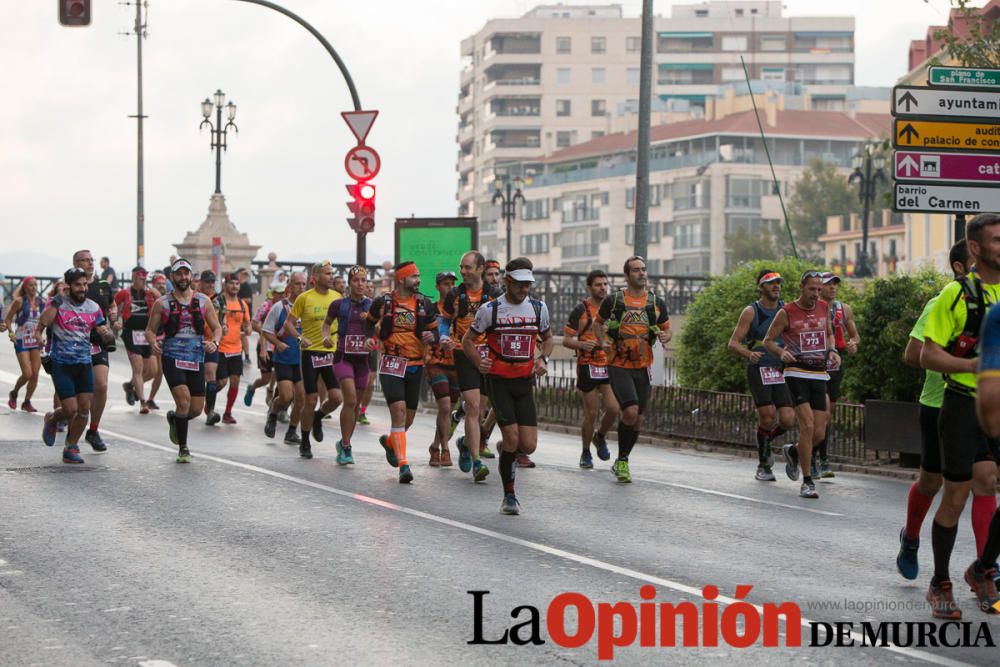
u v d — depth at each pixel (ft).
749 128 392.27
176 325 50.85
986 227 26.91
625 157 426.92
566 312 164.25
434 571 31.30
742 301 77.25
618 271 419.54
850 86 525.34
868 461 59.52
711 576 31.30
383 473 49.49
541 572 31.32
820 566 32.94
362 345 51.88
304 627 25.90
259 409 80.07
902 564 30.09
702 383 78.79
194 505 40.88
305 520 38.32
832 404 53.88
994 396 21.70
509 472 40.24
